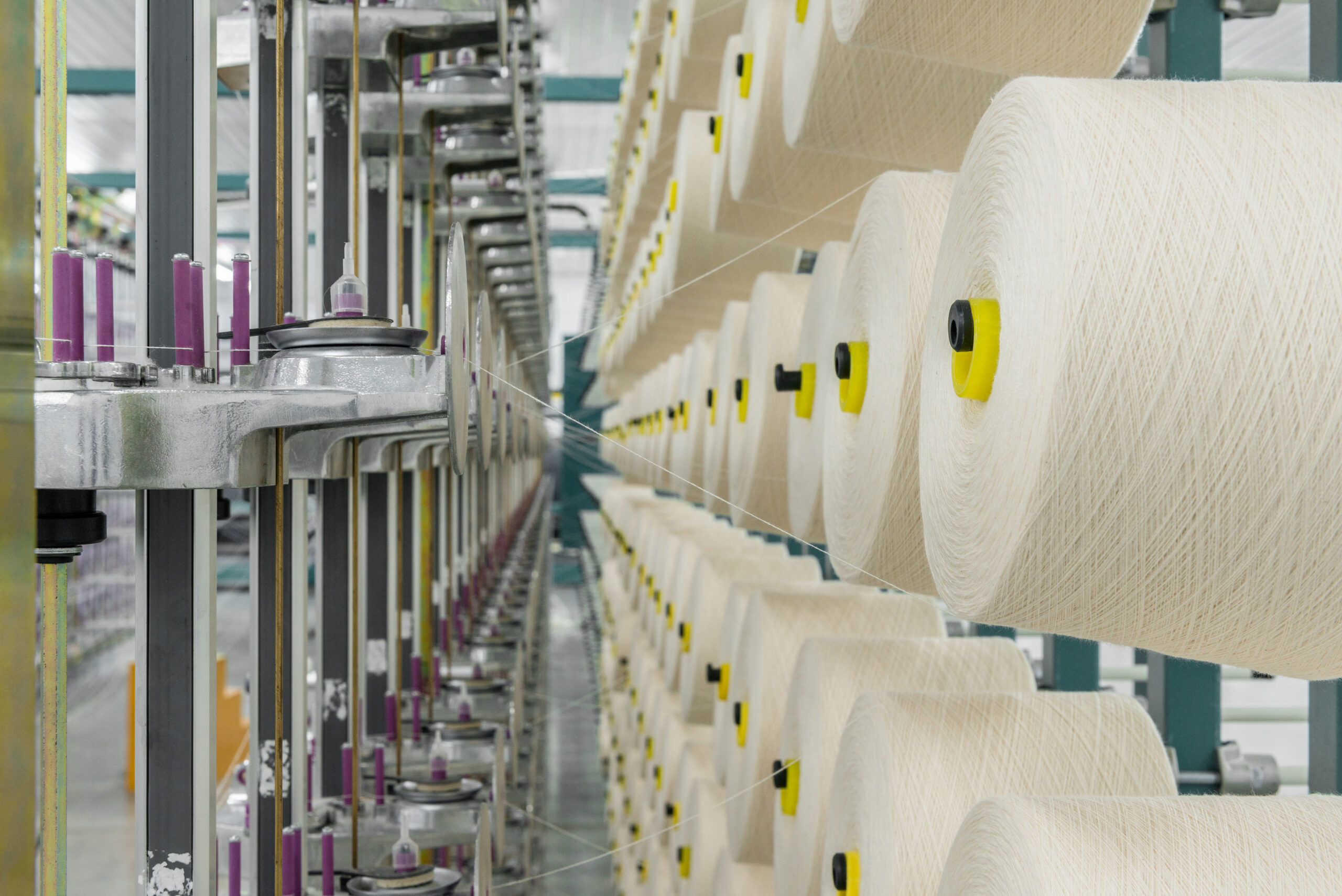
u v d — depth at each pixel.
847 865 1.25
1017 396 0.76
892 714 1.17
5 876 0.56
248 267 1.50
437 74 2.65
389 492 3.03
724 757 2.20
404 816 1.85
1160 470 0.70
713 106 3.03
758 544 3.34
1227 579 0.74
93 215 6.48
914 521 1.13
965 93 1.30
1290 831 0.83
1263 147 0.71
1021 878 0.83
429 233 2.74
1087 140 0.71
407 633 3.39
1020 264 0.77
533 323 7.42
